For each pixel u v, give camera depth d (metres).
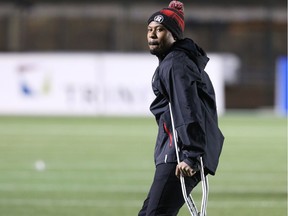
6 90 79.25
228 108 95.62
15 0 101.69
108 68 79.00
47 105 79.38
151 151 49.34
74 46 109.38
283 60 84.56
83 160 44.53
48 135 60.00
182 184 15.89
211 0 104.69
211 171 16.12
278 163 43.84
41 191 33.19
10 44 104.62
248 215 27.34
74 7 103.19
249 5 105.19
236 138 58.88
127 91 79.19
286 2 105.19
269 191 33.19
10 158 45.47
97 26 109.19
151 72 79.00
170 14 16.64
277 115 84.69
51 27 109.38
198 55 16.42
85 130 64.31
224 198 31.23
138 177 37.62
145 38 106.44
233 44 106.12
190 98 15.75
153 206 16.28
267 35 97.25
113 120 74.62
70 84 79.19
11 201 30.53
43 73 79.00
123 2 103.19
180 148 16.08
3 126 68.06
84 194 32.34
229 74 95.06
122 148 51.06
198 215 15.92
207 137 16.17
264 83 95.94
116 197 31.52
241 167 41.94
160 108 16.69
